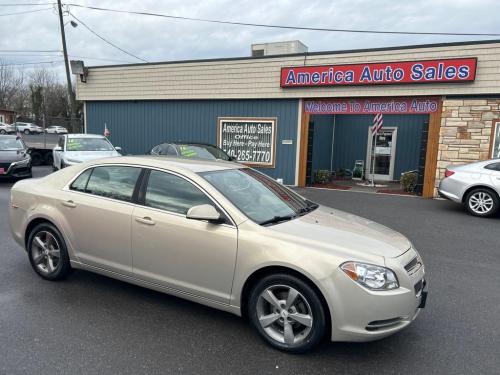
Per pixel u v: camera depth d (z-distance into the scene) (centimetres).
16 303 407
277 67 1341
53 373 294
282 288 329
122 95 1653
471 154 1114
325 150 1661
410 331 370
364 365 315
